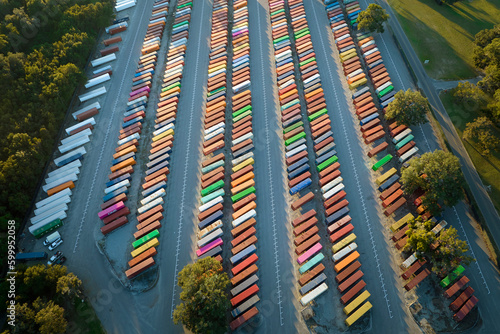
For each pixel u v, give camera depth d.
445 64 145.62
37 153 117.38
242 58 153.25
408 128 123.56
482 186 111.56
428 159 105.44
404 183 106.38
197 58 158.62
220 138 127.75
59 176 120.00
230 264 102.06
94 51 162.12
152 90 147.25
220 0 183.12
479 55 138.38
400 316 91.44
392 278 97.25
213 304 84.56
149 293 98.12
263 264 101.56
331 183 112.44
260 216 110.75
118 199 113.75
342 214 106.06
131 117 136.00
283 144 127.06
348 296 92.31
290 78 143.50
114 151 128.75
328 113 133.88
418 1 173.12
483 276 96.31
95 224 111.31
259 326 91.38
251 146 124.31
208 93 143.00
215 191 114.88
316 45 157.88
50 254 105.31
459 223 104.88
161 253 104.94
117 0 184.62
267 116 135.25
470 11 166.75
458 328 89.19
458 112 129.62
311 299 92.38
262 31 168.00
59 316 87.06
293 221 106.69
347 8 168.75
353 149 123.75
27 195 112.44
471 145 120.62
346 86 141.75
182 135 132.12
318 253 101.75
